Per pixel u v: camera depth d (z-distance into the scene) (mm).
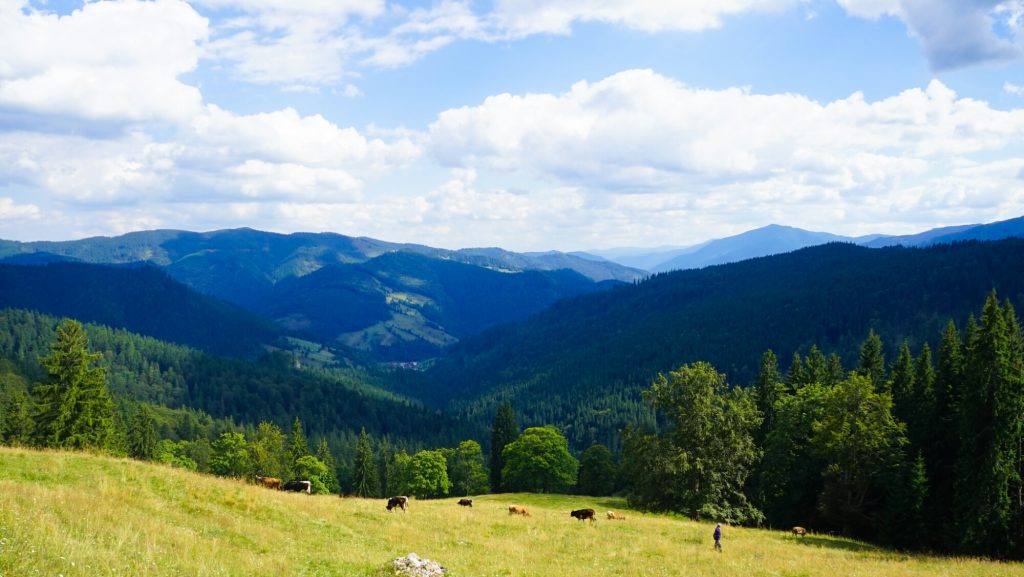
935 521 50000
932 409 55250
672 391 59531
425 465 106375
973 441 47531
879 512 52625
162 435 169750
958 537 46906
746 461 58156
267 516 27531
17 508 18453
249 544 22531
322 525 28406
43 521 17547
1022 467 47281
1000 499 45594
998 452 46000
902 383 63000
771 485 62312
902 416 58875
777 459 61781
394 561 20750
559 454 98875
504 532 35750
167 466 31125
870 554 40094
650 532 40656
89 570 14516
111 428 65688
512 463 100000
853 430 53688
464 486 117938
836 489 55281
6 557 13930
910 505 49469
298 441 115938
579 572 26078
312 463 109125
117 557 16031
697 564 30719
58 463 26906
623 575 26875
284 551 22328
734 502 57812
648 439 60281
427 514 37969
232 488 30109
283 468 112312
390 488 118500
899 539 49906
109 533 18484
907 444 54906
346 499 39688
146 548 17594
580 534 37250
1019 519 45844
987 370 47219
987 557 44531
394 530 30453
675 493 56875
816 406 60688
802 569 31578
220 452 104812
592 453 111875
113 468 27891
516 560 27719
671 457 56719
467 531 33844
